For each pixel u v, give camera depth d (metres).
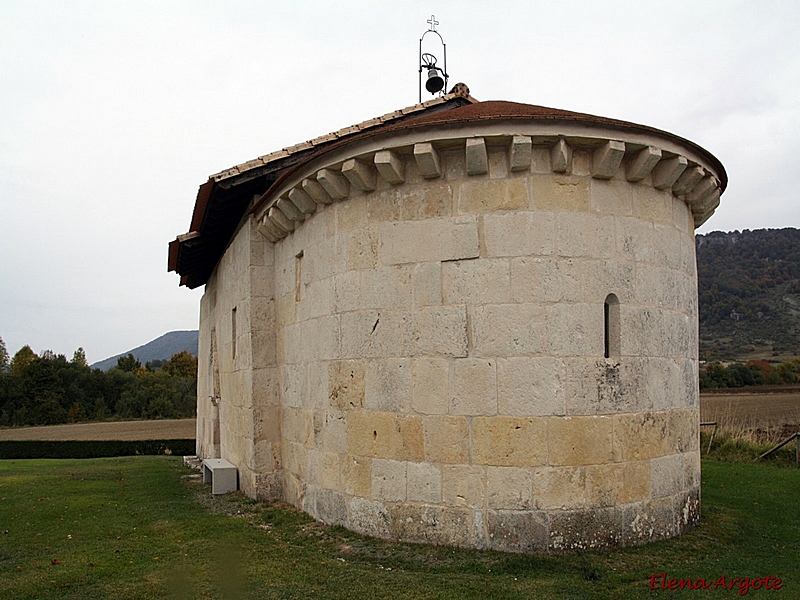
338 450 8.43
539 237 7.29
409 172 7.83
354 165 7.79
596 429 7.21
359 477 8.07
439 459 7.41
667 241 8.13
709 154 8.08
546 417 7.09
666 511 7.73
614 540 7.21
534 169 7.37
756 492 11.26
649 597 5.86
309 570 6.67
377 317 7.98
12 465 18.92
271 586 6.23
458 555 7.00
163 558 7.32
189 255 15.67
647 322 7.76
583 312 7.30
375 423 7.92
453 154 7.61
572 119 7.05
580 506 7.10
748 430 18.69
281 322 10.62
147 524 9.14
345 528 8.23
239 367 12.05
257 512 9.70
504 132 7.16
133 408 62.62
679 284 8.31
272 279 11.05
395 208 7.91
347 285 8.35
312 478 9.09
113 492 12.20
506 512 7.09
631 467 7.40
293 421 9.98
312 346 9.15
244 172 10.38
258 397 10.72
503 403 7.16
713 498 10.61
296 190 8.89
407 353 7.70
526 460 7.08
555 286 7.25
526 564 6.66
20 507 10.72
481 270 7.38
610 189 7.63
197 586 6.31
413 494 7.55
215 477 11.71
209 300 18.52
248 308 11.05
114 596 6.11
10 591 6.31
